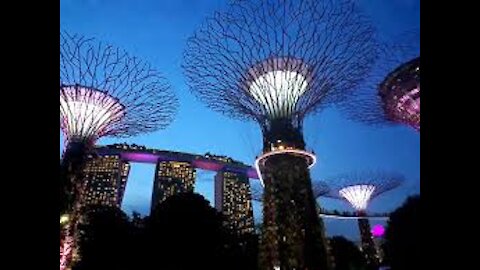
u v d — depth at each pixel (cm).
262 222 2078
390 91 2461
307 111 2253
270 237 2025
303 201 2056
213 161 18438
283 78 2245
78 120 2328
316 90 2252
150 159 18300
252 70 2308
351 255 2920
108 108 2420
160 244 2031
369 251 4112
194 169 18450
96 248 2089
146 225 2119
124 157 17662
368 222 4522
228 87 2386
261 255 2030
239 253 2278
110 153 17375
